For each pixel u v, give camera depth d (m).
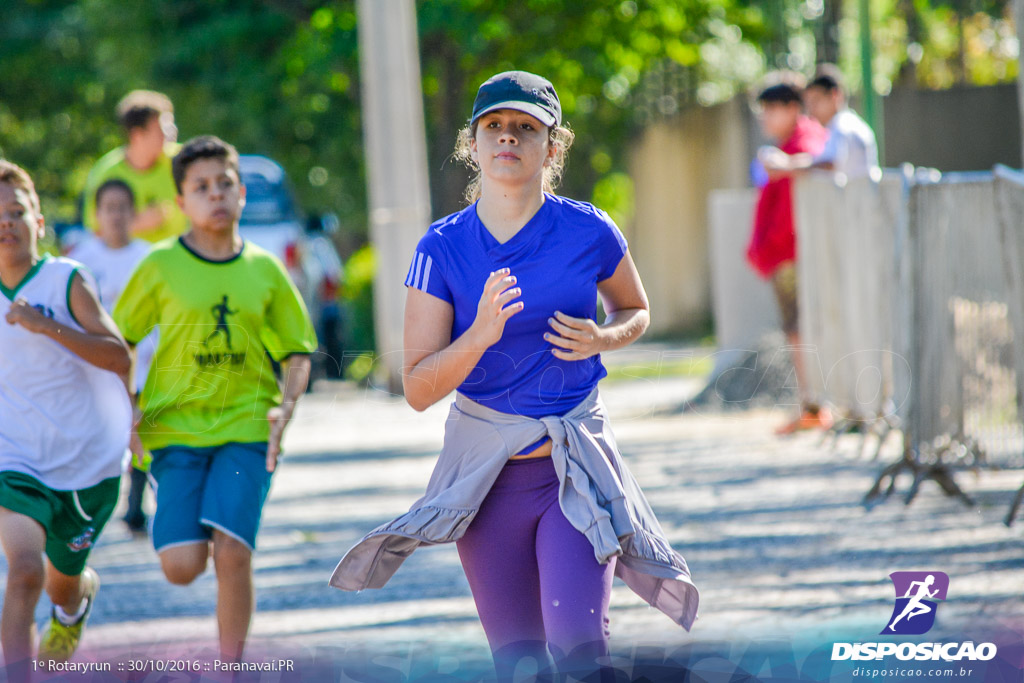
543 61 69.44
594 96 76.19
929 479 23.16
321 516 24.91
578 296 11.99
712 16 71.38
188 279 15.84
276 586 20.02
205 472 15.29
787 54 73.94
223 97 70.62
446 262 11.96
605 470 11.99
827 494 23.86
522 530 12.09
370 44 43.38
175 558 14.72
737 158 67.00
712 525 22.11
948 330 22.58
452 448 12.24
